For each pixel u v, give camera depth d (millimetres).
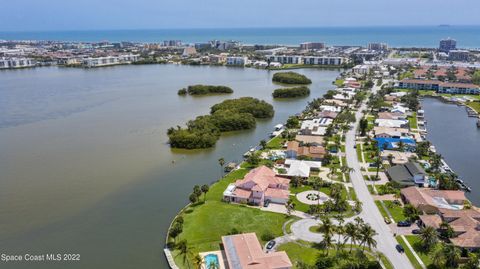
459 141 191875
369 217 111812
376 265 88625
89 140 191250
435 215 108188
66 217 115562
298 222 109500
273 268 83625
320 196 126188
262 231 104375
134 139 193125
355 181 138250
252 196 121750
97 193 131625
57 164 158250
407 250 95000
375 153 164750
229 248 91750
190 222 108812
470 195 132125
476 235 97625
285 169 149000
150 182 140875
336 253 93750
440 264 86375
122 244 101062
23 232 107438
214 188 132500
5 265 92438
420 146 167000
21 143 186000
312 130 197750
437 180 134000
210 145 182125
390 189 128625
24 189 134500
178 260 92312
